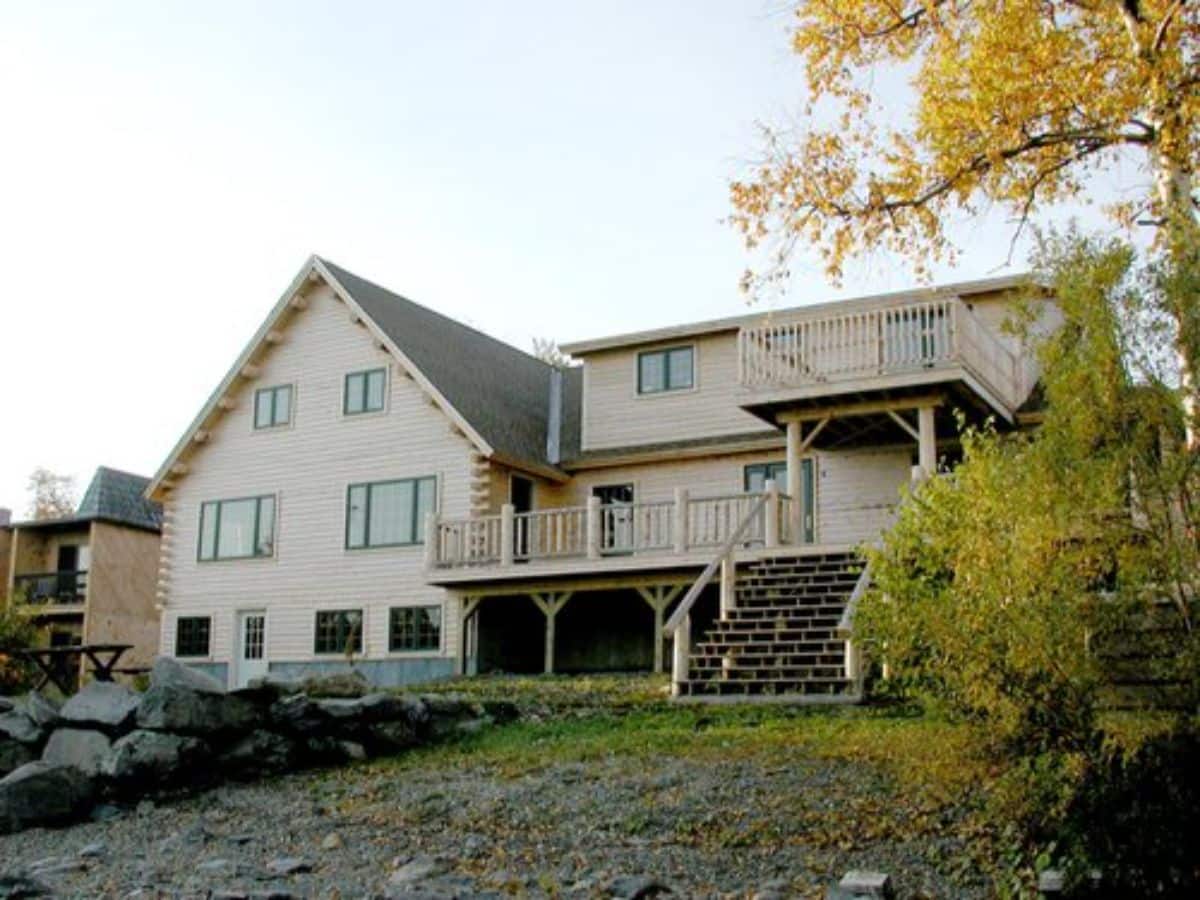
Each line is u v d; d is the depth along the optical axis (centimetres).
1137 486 721
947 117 1416
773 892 729
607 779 1059
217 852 945
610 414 2691
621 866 816
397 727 1349
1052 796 718
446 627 2520
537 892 769
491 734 1402
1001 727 731
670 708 1482
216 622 2883
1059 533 729
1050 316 1130
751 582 1856
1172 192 1237
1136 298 743
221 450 2966
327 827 999
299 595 2770
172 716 1188
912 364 1942
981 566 748
